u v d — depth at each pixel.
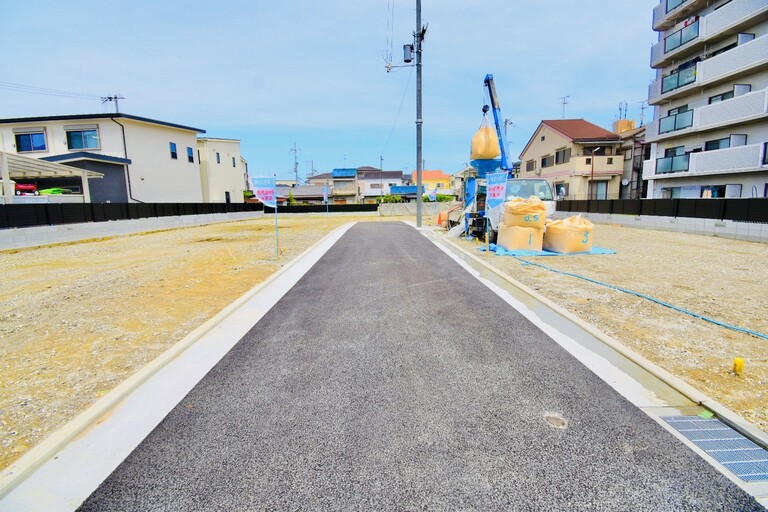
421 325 3.90
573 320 3.95
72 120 19.03
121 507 1.66
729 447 2.01
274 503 1.67
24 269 7.50
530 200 8.58
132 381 2.72
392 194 49.34
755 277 5.87
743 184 13.98
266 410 2.39
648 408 2.37
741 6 13.81
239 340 3.57
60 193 16.66
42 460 1.94
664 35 18.59
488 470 1.85
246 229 17.08
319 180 57.09
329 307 4.57
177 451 2.02
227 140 29.11
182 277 6.22
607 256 7.96
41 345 3.49
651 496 1.68
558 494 1.70
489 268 6.76
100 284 5.78
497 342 3.43
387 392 2.59
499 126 11.93
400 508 1.62
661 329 3.69
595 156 24.11
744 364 2.92
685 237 11.58
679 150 17.22
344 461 1.92
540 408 2.38
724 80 14.80
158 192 21.28
